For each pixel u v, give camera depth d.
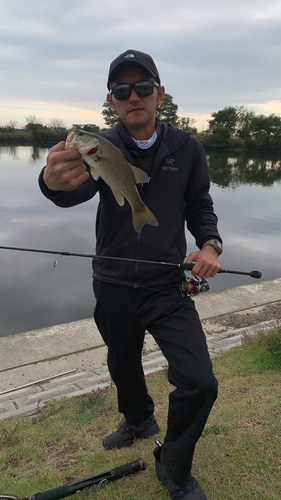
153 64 2.23
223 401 3.18
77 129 1.74
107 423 3.15
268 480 2.24
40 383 4.82
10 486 2.43
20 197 21.83
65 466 2.59
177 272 2.27
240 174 37.97
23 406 3.95
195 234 2.41
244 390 3.35
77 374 4.91
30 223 16.00
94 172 1.91
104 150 1.82
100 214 2.38
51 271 10.65
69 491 2.14
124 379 2.49
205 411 1.93
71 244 13.04
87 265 11.16
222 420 2.84
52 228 15.23
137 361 2.47
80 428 3.11
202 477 2.30
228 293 7.67
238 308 6.97
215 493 2.18
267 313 6.73
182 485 2.07
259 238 14.92
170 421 2.02
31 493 2.33
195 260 2.20
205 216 2.39
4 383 4.84
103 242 2.34
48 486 2.38
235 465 2.38
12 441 2.98
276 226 16.94
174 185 2.27
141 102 2.17
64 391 4.22
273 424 2.72
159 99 2.41
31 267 10.94
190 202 2.46
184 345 1.99
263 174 38.53
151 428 2.81
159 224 2.25
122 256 2.25
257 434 2.63
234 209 20.66
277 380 3.50
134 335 2.33
